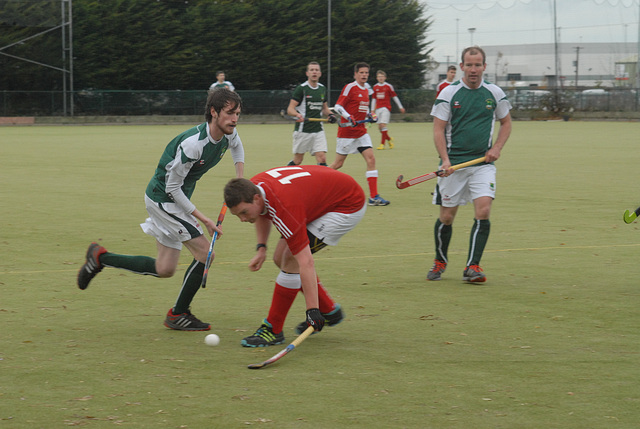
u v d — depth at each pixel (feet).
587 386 16.87
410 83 181.68
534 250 33.06
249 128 143.74
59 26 153.28
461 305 24.29
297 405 15.76
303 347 19.97
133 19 160.97
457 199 27.76
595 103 164.04
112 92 158.92
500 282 27.48
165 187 20.88
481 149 27.99
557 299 24.99
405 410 15.48
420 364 18.48
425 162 74.13
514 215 42.32
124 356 19.11
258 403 15.87
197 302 24.66
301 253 19.08
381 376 17.60
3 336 20.76
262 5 170.81
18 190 52.49
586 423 14.83
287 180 19.43
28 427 14.65
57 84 155.63
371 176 47.24
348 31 175.63
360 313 23.41
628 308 23.80
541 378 17.40
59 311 23.41
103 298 25.07
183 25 165.48
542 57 171.12
